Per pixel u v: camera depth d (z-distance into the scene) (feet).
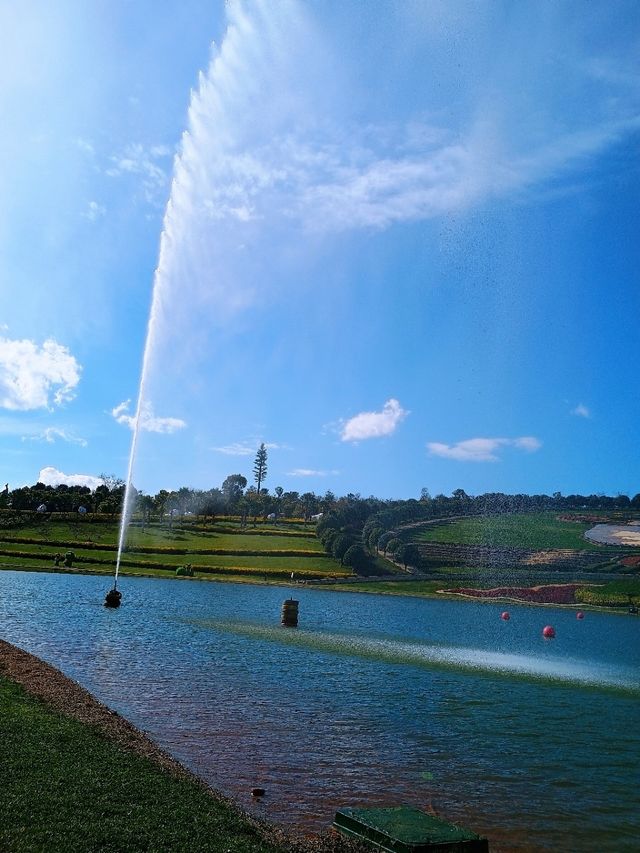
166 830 35.91
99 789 39.99
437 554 524.11
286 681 98.84
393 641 159.74
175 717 71.51
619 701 101.76
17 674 71.46
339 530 566.77
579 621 346.13
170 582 334.03
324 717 78.64
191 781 46.65
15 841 31.42
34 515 484.74
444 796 55.83
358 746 67.92
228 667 106.42
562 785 60.95
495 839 47.85
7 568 309.42
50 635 123.75
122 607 191.93
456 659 136.05
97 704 66.23
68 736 49.57
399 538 524.11
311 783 55.52
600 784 61.72
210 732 67.10
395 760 64.34
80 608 177.58
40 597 197.67
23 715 53.11
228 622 170.50
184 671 99.30
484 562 506.89
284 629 165.68
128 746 51.57
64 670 91.25
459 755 68.03
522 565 501.97
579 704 98.02
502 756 68.85
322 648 136.05
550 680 117.91
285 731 70.74
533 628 273.95
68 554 358.43
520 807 54.70
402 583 451.12
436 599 411.13
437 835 38.24
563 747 73.77
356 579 448.65
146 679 90.58
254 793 50.85
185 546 472.44
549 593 442.09
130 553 424.05
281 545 522.06
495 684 110.22
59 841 32.24
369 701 89.66
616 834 50.26
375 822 40.37
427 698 95.04
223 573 410.93
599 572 484.33
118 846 32.96
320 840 40.24
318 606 286.25
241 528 595.88
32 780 39.29
